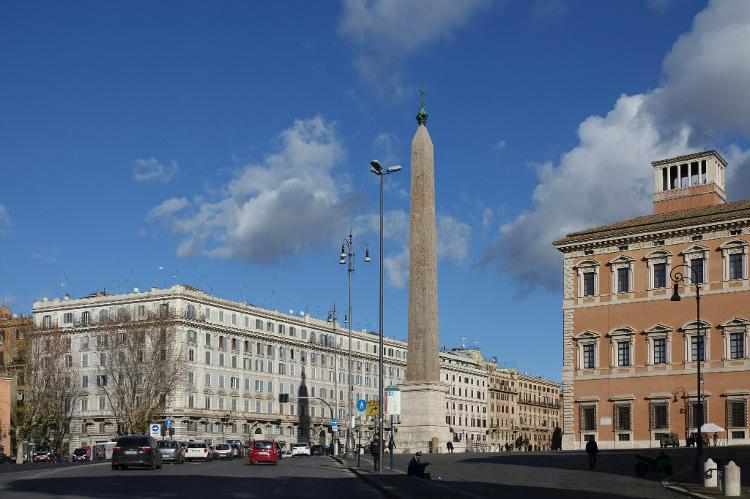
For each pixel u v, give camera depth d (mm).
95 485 38406
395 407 58125
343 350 180375
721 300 88000
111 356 118625
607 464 61438
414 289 82000
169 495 32094
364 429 181000
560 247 98562
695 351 89062
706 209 95375
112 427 140875
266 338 158125
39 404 123375
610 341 94062
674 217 94000
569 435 95062
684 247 91000
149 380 114938
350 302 96812
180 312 140750
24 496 30922
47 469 59344
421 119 80812
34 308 152375
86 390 143875
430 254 81000
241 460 96125
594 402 94062
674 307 90688
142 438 57781
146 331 122500
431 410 81750
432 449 81562
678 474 49625
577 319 96562
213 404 144125
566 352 96812
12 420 127750
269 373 158625
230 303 151500
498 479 45781
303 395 165750
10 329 149875
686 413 88312
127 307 144625
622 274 94812
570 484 41719
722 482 35625
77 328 145875
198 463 80688
